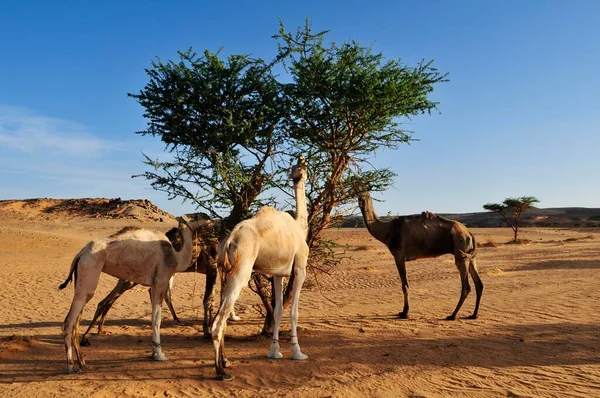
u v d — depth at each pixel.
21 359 8.55
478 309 13.21
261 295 10.29
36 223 72.19
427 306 14.38
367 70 9.77
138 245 8.20
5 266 25.94
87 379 7.41
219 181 9.96
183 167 9.92
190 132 10.53
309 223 10.46
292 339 8.54
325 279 21.38
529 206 47.31
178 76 10.10
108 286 19.28
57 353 9.03
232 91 10.32
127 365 8.16
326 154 10.67
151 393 6.91
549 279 18.98
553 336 10.16
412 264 26.77
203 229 10.22
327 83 9.79
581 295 15.16
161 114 10.30
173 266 8.70
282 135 10.67
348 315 13.19
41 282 20.12
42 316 13.47
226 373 7.42
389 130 10.55
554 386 7.13
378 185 10.83
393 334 10.58
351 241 47.84
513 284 17.98
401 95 9.68
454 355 8.77
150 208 89.62
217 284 19.23
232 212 10.38
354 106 9.73
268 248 7.87
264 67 10.23
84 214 85.50
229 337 10.52
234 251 7.46
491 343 9.66
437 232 12.66
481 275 20.80
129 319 13.02
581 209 144.38
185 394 6.89
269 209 8.27
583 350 9.05
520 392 6.88
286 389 7.04
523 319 11.96
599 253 30.12
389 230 13.09
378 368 7.97
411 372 7.74
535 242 45.72
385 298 16.17
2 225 66.19
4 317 13.30
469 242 12.39
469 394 6.81
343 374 7.66
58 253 35.94
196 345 9.80
